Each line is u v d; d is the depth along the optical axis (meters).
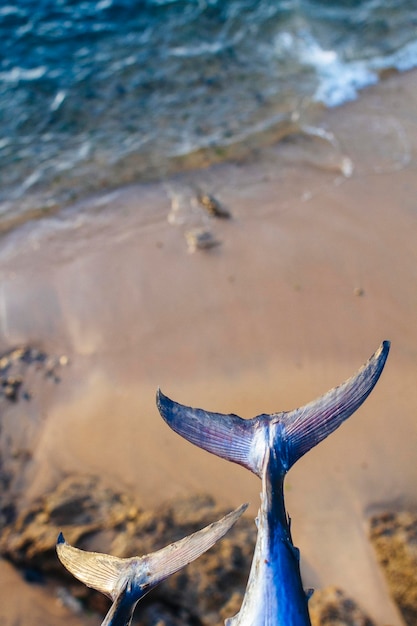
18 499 11.09
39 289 13.64
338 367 11.88
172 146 15.89
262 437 5.32
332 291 12.73
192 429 5.30
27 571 10.26
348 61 17.20
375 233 13.41
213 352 12.36
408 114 15.66
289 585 4.78
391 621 9.45
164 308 13.02
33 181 15.67
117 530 10.28
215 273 13.30
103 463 11.38
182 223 14.22
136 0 19.89
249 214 14.09
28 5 20.36
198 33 18.62
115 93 17.44
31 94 17.67
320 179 14.51
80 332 13.00
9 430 11.91
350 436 11.17
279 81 16.97
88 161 15.92
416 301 12.44
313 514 10.58
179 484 11.03
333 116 15.90
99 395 12.17
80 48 18.78
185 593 9.54
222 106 16.64
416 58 17.12
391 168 14.48
